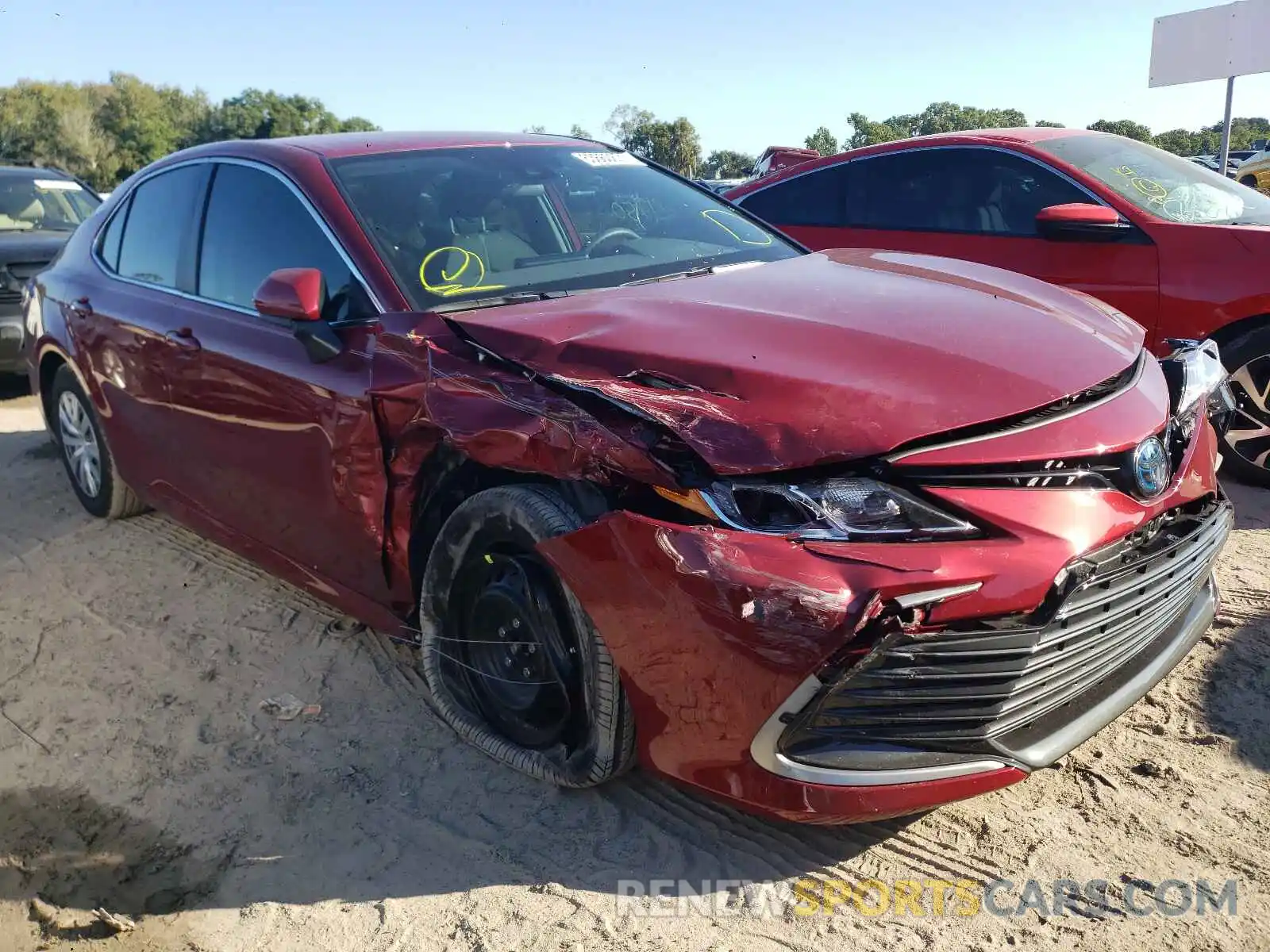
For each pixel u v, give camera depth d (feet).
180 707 11.18
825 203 20.89
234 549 12.87
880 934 7.56
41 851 9.09
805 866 8.30
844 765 7.25
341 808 9.34
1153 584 8.38
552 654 8.65
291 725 10.68
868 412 7.46
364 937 7.82
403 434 9.47
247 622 12.97
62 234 28.58
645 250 11.84
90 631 13.03
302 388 10.50
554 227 11.70
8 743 10.77
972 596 7.04
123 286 14.34
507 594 8.95
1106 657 8.20
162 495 14.20
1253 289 15.25
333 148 12.07
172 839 9.11
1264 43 31.37
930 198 19.40
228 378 11.64
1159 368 9.43
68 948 7.94
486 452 8.41
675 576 7.23
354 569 10.68
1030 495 7.44
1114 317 10.17
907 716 7.30
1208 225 16.07
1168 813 8.66
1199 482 8.89
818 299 9.56
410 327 9.67
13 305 26.02
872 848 8.46
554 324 9.14
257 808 9.42
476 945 7.65
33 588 14.43
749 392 7.75
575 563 7.85
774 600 6.90
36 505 17.89
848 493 7.16
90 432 16.37
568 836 8.77
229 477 12.23
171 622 13.10
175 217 13.60
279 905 8.23
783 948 7.47
